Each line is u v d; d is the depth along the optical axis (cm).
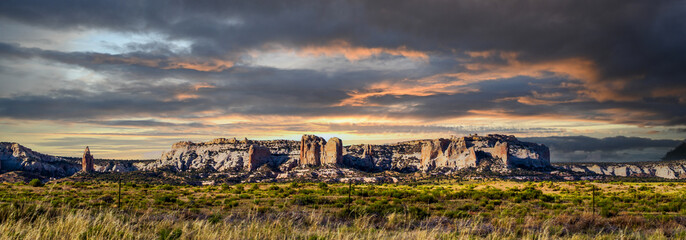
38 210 1731
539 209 4284
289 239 1534
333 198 5206
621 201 5456
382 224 2219
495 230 2016
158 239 1445
